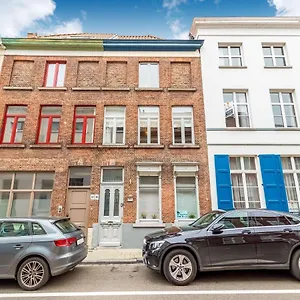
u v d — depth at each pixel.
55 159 10.51
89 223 9.83
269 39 12.56
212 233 5.60
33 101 11.29
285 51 12.57
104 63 12.02
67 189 10.31
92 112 11.51
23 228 5.63
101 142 10.91
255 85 11.82
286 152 10.92
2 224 5.68
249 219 5.83
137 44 12.12
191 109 11.65
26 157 10.48
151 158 10.66
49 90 11.46
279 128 11.20
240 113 11.75
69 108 11.27
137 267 6.93
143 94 11.59
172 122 11.42
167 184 10.38
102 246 9.62
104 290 5.09
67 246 5.53
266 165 10.72
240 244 5.51
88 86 11.71
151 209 10.34
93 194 10.15
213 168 10.70
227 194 10.33
